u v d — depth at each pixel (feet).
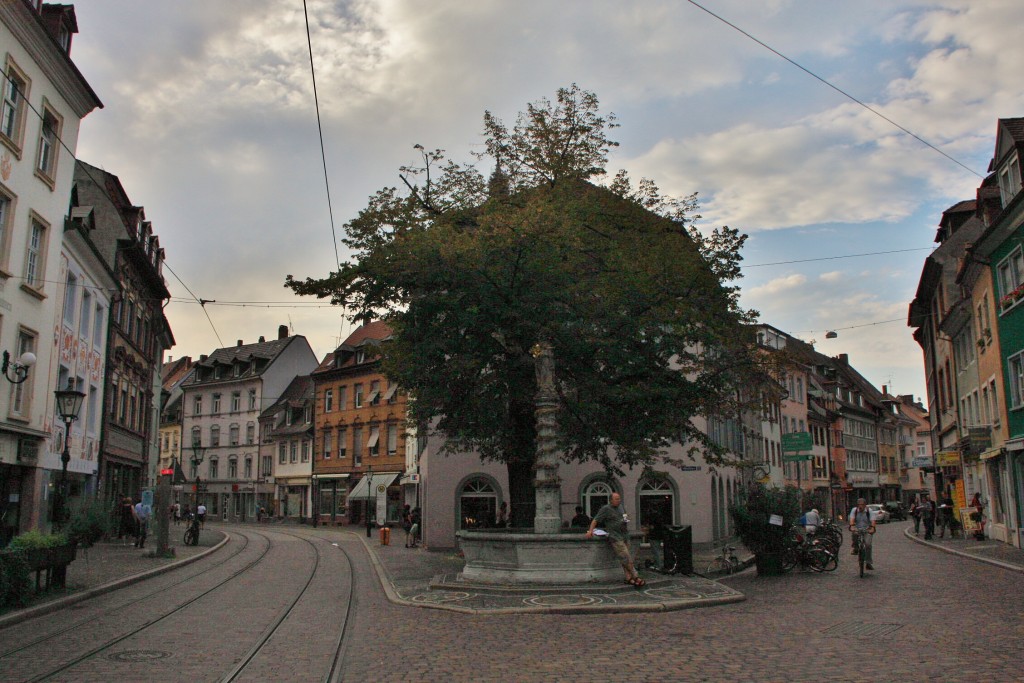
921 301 151.64
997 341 93.30
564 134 75.51
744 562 76.18
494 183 75.20
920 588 54.54
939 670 27.63
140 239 130.41
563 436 73.97
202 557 89.20
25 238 74.69
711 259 70.69
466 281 62.75
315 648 33.55
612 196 73.51
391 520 185.16
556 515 56.29
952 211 130.41
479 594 51.47
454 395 73.77
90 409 104.32
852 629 36.99
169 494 83.71
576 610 43.68
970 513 106.83
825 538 70.59
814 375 252.42
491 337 67.77
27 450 76.95
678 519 112.98
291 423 231.71
